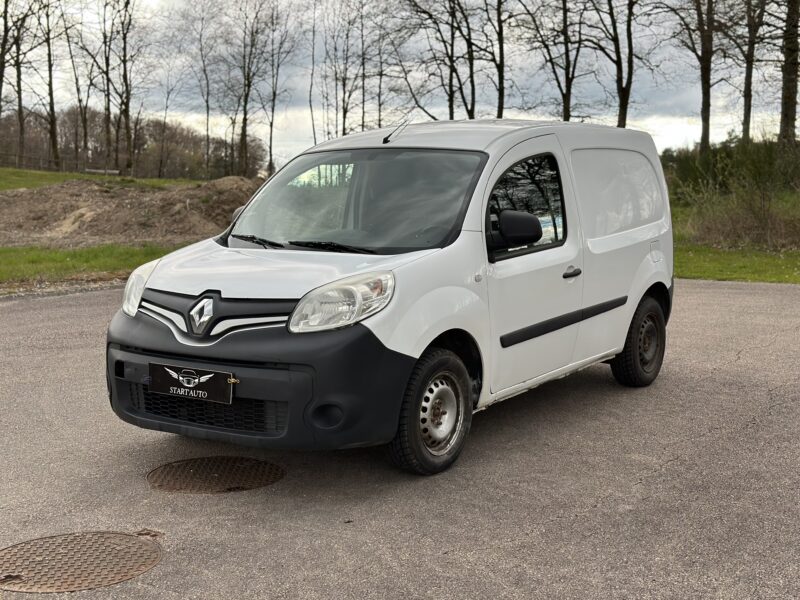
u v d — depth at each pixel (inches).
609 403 245.4
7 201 1090.1
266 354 159.3
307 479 180.5
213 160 2479.1
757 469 187.2
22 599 127.4
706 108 1392.7
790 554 142.7
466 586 130.6
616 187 246.1
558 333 214.5
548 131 221.1
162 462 191.9
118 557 142.1
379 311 163.6
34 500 168.4
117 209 1042.1
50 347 328.8
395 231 187.2
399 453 174.2
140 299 180.4
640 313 255.8
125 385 179.9
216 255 189.3
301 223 198.5
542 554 142.5
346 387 159.2
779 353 316.5
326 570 136.6
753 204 840.3
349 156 213.6
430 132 216.8
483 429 219.5
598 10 1225.4
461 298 179.5
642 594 128.2
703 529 153.4
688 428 219.6
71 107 2901.1
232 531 152.9
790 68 1010.1
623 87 1256.2
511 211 185.6
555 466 189.0
